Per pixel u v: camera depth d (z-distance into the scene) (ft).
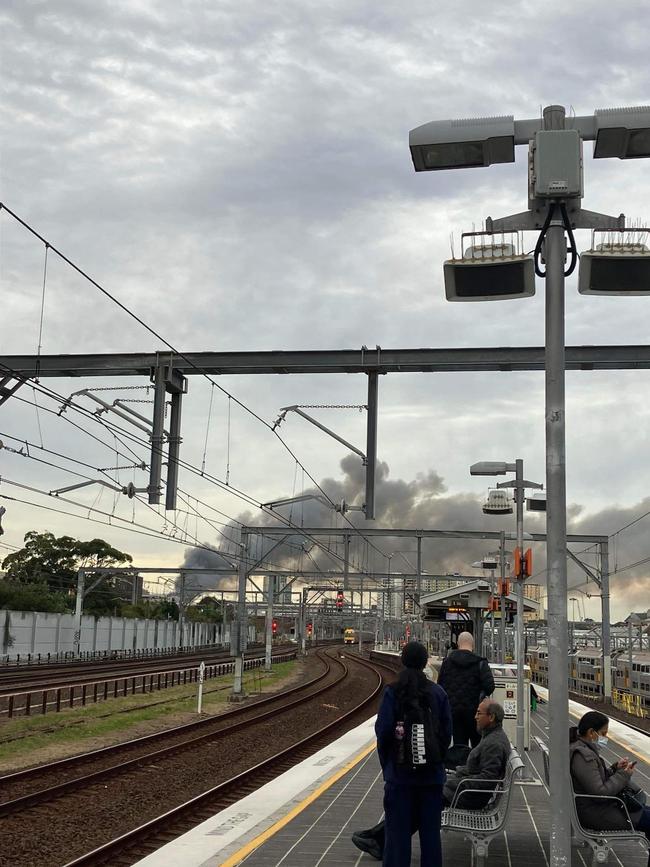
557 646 20.47
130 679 151.74
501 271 24.03
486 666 33.06
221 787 49.57
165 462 76.18
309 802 34.22
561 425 21.45
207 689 147.13
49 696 111.55
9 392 64.03
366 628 532.73
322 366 73.10
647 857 26.55
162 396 73.41
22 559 316.81
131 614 337.31
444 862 25.93
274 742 80.48
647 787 39.06
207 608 486.38
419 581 178.19
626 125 23.98
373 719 73.56
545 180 22.44
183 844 27.17
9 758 64.64
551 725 20.34
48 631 211.20
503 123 24.20
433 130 24.44
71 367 74.79
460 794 26.05
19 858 34.22
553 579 20.71
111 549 332.19
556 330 22.04
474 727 32.81
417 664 22.04
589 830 24.73
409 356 72.18
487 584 89.97
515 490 63.16
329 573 208.64
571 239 23.44
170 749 66.54
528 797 36.35
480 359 71.51
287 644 447.01
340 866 24.36
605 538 149.48
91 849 36.27
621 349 71.00
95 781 52.85
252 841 27.43
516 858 25.85
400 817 21.39
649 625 229.86
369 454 72.69
